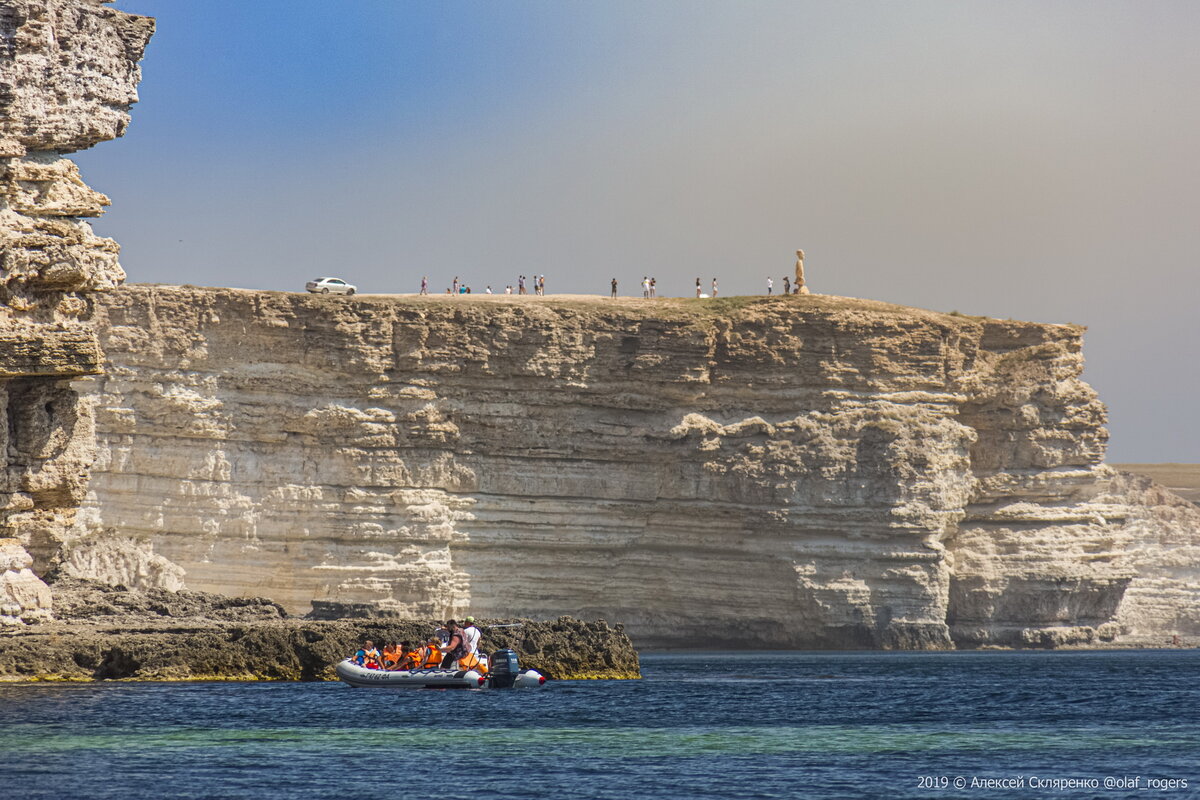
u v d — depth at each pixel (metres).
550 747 153.12
